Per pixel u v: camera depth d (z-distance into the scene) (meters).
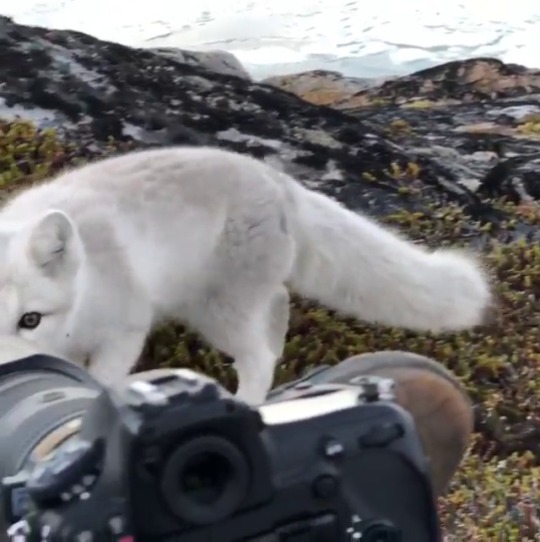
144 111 2.44
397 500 0.54
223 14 2.69
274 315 2.24
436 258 2.23
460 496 2.04
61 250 1.75
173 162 2.09
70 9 2.51
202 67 2.58
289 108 2.59
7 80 2.32
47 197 1.97
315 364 2.30
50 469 0.46
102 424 0.46
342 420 0.53
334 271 2.19
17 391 0.70
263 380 2.12
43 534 0.45
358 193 2.51
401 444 0.54
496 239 2.57
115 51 2.50
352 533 0.51
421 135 2.67
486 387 2.35
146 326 2.01
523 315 2.48
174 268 2.04
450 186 2.61
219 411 0.45
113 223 1.95
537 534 2.04
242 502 0.47
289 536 0.49
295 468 0.50
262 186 2.10
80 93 2.39
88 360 1.94
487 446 2.23
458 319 2.20
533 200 2.66
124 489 0.44
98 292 1.88
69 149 2.31
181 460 0.45
